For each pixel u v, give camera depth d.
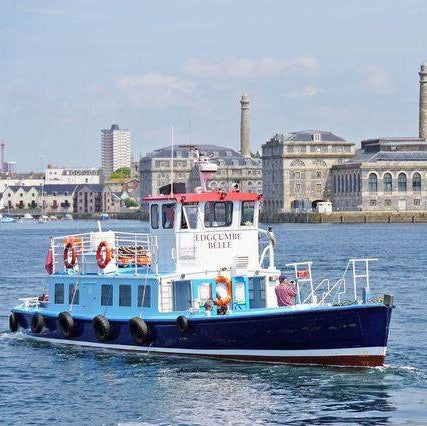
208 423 45.47
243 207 58.59
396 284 106.06
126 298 58.84
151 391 50.59
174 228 57.66
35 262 154.62
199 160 59.16
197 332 55.25
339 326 51.75
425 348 61.69
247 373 52.94
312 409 47.03
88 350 60.56
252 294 57.84
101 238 62.41
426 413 46.38
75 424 45.81
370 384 50.75
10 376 55.00
